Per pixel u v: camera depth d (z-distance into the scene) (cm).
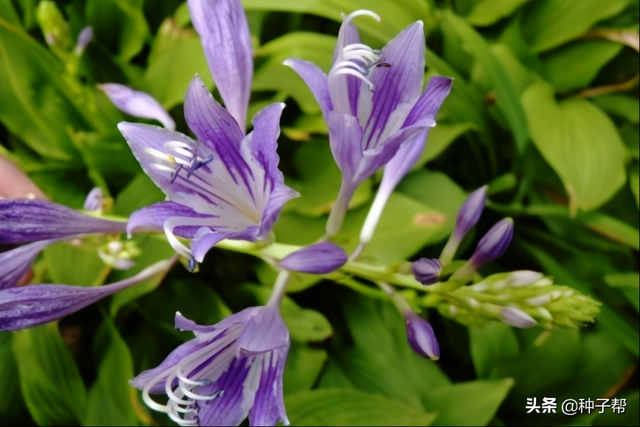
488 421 43
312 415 43
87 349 45
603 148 46
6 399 44
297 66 35
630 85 48
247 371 36
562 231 47
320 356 44
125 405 43
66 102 45
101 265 43
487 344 45
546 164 48
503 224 36
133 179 46
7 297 35
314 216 44
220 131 36
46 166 46
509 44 48
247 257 45
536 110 46
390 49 35
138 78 46
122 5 45
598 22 49
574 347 45
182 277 45
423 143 39
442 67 45
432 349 37
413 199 44
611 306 46
